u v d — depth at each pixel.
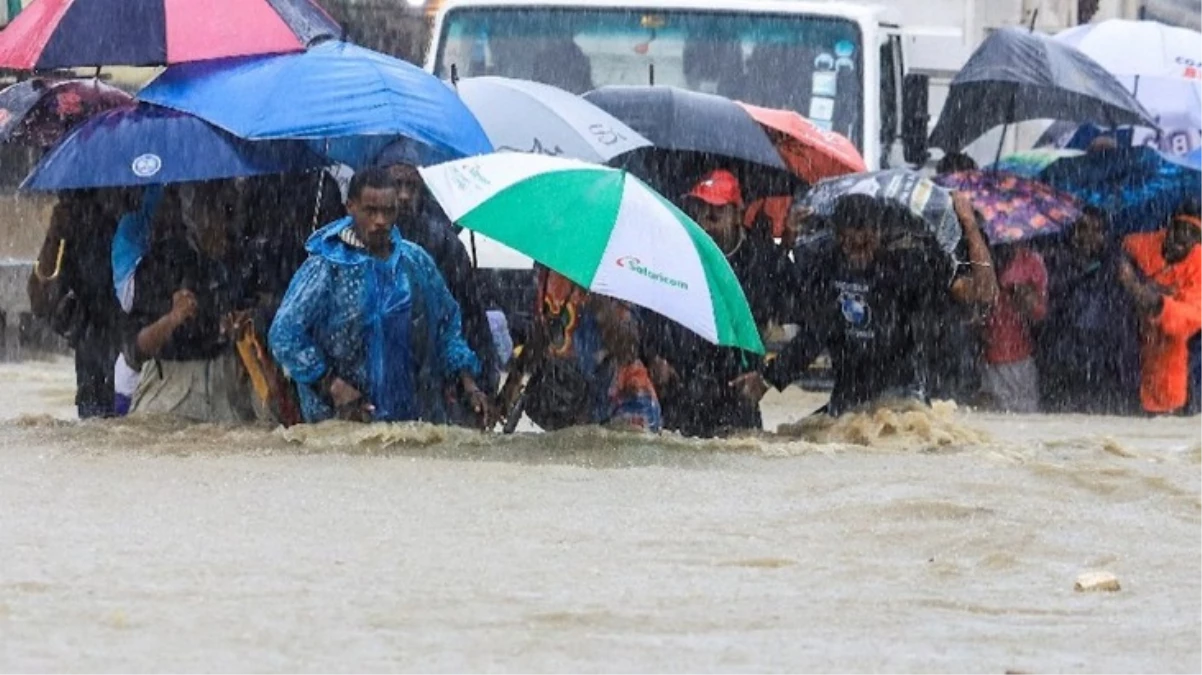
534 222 34.00
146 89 36.59
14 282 67.25
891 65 55.31
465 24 52.75
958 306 38.28
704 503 30.34
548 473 32.56
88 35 36.53
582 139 39.12
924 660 21.14
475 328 37.53
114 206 38.53
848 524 28.89
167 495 30.06
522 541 27.12
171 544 26.28
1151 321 53.69
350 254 35.44
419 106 36.31
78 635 21.16
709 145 41.16
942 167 56.84
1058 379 54.16
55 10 37.03
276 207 37.88
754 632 22.30
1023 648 21.89
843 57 52.31
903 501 30.38
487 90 40.03
